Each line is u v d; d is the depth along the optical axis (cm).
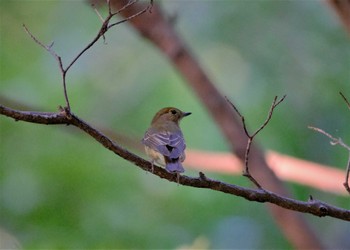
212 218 1491
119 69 1670
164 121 967
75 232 1395
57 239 1389
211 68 1570
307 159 1521
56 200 1421
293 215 1331
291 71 1524
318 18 1517
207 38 1574
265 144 1520
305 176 1370
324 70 1502
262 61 1536
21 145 1474
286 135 1521
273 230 1511
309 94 1516
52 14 1634
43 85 1570
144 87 1652
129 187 1466
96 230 1403
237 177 1493
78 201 1424
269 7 1540
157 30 1348
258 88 1537
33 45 1603
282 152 1516
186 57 1352
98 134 735
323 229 1708
